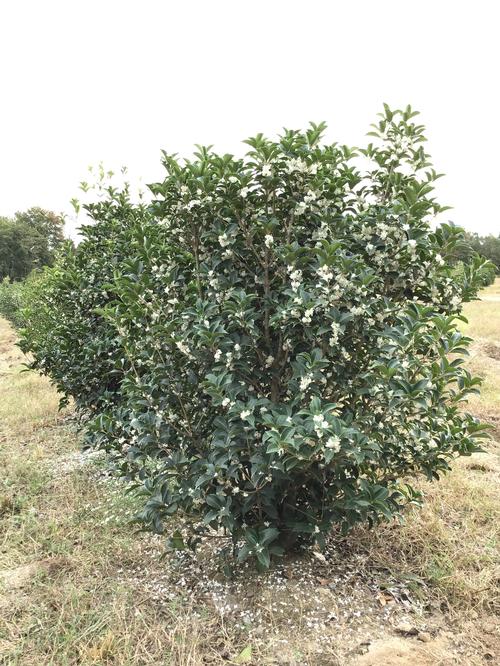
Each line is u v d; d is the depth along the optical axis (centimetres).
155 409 287
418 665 223
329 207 284
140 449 291
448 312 284
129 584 287
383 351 262
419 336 254
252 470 246
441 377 266
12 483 433
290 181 270
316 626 249
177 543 279
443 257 276
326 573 290
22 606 271
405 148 293
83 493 407
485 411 585
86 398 498
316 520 268
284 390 290
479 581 279
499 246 5247
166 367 280
